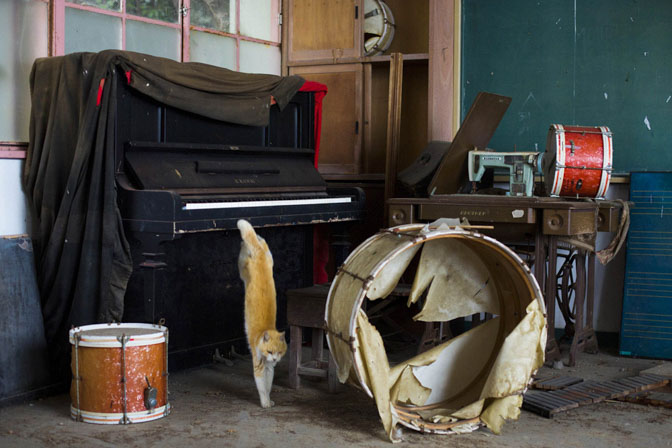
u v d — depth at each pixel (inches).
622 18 184.1
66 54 156.9
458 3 197.5
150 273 132.6
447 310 137.2
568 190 162.2
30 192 145.5
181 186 143.2
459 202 162.1
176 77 146.1
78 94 139.3
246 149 161.9
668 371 156.5
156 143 143.4
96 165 135.0
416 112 214.2
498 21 195.9
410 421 119.5
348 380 130.8
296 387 147.2
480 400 124.3
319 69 215.3
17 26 149.0
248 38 207.0
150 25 176.9
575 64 189.2
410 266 187.5
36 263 145.1
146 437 117.2
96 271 136.8
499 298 137.0
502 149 198.2
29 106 152.1
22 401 135.0
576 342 167.5
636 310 179.6
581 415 131.3
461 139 172.2
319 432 121.0
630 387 142.9
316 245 204.1
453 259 135.8
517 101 195.6
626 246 182.2
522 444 116.2
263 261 135.9
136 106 142.9
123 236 135.7
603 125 187.8
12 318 134.9
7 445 112.7
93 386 123.0
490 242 122.0
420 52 215.2
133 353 122.9
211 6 194.4
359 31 209.8
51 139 140.7
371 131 218.7
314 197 165.8
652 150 183.5
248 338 134.3
